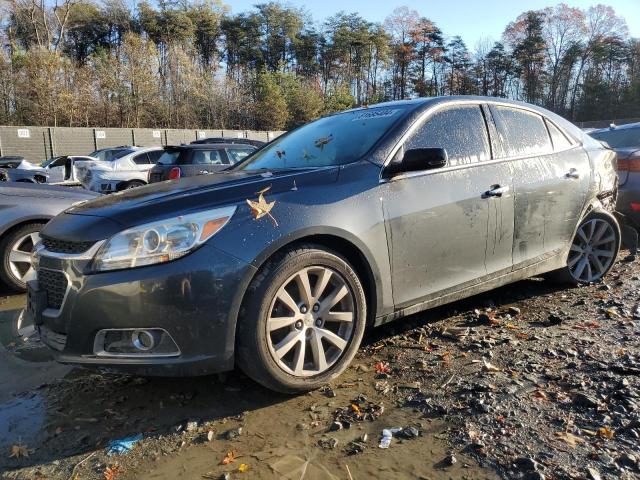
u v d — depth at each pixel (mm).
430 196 3367
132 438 2615
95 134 31875
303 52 79625
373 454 2391
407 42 83688
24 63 37688
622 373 2979
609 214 4742
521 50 80938
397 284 3258
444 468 2270
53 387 3211
